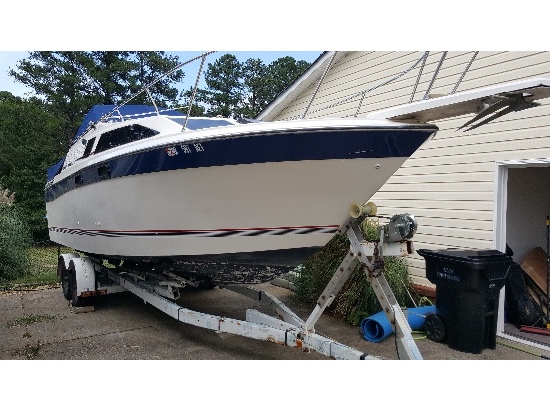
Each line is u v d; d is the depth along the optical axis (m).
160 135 4.46
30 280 8.48
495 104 3.18
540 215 6.94
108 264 6.73
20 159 16.55
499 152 5.29
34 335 5.08
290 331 3.85
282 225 4.04
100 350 4.57
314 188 3.79
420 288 6.04
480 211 5.49
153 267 5.34
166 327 5.41
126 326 5.45
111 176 4.93
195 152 3.93
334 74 8.28
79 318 5.81
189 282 5.19
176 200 4.30
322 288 5.81
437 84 6.16
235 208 4.05
